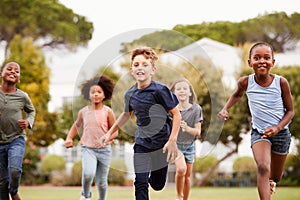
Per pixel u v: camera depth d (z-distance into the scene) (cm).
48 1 2500
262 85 468
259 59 460
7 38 2414
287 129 471
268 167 443
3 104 532
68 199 919
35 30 2447
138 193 439
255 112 469
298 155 1531
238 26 2161
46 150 1898
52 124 1709
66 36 2498
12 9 2417
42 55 1720
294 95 1534
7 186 548
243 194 1051
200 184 1549
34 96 1678
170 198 905
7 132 534
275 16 2181
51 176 1666
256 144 461
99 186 571
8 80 535
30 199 919
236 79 1488
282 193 1026
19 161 529
